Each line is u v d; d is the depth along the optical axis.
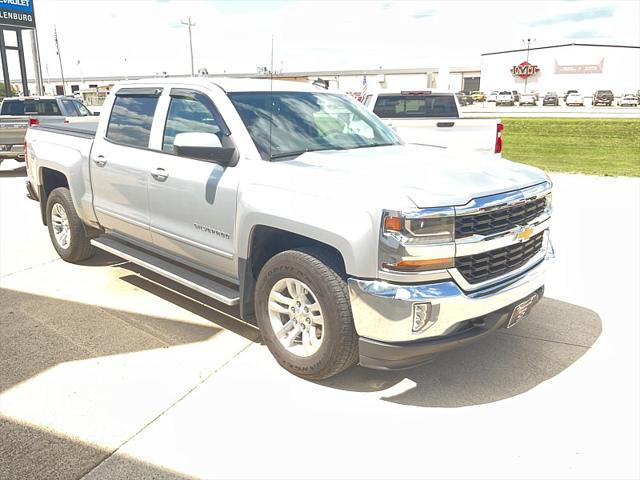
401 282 3.11
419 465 2.86
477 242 3.22
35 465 2.82
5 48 24.97
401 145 4.65
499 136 8.78
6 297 5.05
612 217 8.30
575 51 94.31
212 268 4.31
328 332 3.40
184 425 3.18
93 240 5.49
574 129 27.61
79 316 4.64
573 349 4.14
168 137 4.50
